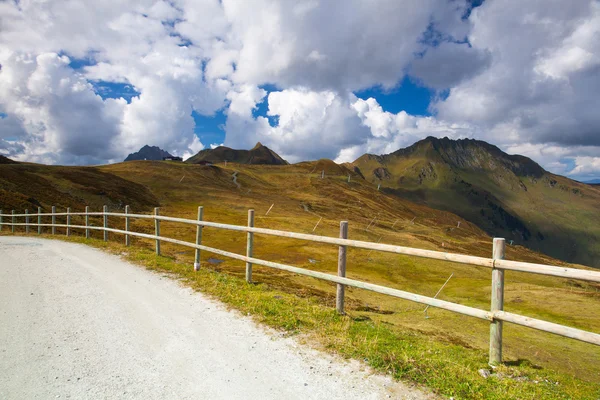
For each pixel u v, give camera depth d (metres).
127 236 15.59
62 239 19.27
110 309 6.73
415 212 191.62
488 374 4.75
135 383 4.13
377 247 6.33
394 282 41.72
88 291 7.92
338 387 4.18
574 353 13.37
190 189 129.75
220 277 9.87
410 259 54.00
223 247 53.50
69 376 4.25
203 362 4.72
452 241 101.69
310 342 5.49
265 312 6.77
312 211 126.25
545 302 32.16
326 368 4.65
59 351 4.91
